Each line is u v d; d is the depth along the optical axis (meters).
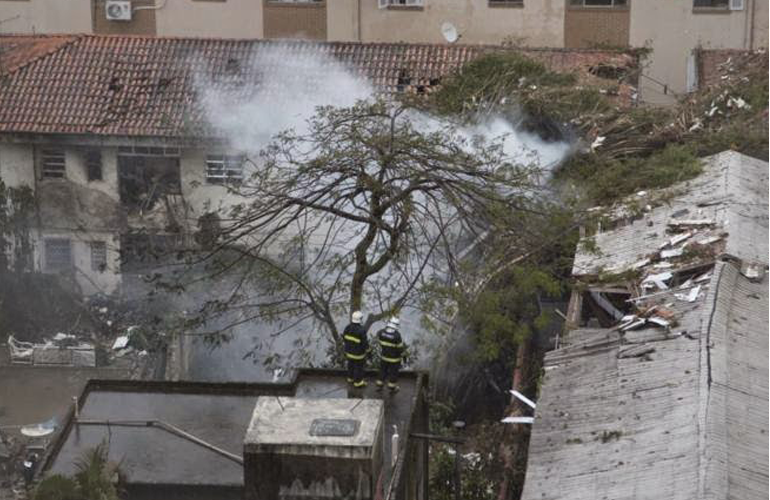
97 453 18.55
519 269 29.34
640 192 32.53
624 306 29.38
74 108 45.47
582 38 51.66
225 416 21.17
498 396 32.97
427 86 44.50
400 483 19.28
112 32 53.72
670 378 22.47
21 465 37.81
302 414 18.78
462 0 51.72
